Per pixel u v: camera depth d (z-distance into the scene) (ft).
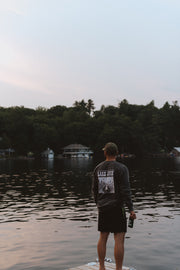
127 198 18.24
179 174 137.39
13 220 49.16
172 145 540.11
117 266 18.86
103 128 487.61
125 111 628.69
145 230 41.83
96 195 19.40
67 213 54.39
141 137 469.16
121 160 328.70
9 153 409.49
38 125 437.58
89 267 21.59
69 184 102.53
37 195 77.51
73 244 35.96
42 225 45.52
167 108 556.51
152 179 115.14
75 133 483.10
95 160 356.59
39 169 189.67
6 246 35.50
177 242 36.14
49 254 32.53
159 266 28.91
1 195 77.97
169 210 55.67
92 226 44.52
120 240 18.66
